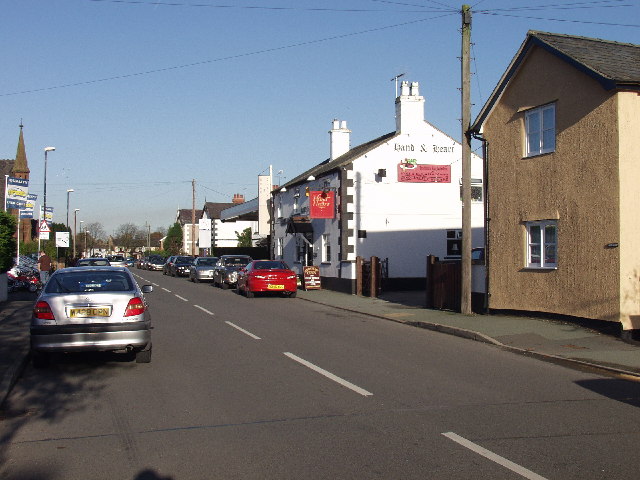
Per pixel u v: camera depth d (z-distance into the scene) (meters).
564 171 14.40
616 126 13.01
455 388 8.62
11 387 8.67
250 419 7.05
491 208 16.83
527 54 15.45
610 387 8.76
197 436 6.43
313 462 5.60
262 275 24.00
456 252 28.16
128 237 133.12
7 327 14.75
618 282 12.96
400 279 27.48
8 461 5.73
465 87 16.89
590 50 14.75
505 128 16.31
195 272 36.22
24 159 61.78
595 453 5.80
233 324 15.95
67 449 6.06
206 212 84.12
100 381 9.14
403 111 27.80
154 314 18.23
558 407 7.56
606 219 13.25
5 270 21.72
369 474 5.29
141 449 6.03
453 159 28.25
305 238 31.14
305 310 19.98
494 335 13.38
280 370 9.88
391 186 27.48
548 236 15.11
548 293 14.95
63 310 9.49
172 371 9.84
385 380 9.13
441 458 5.67
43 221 36.00
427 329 15.29
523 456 5.71
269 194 45.59
